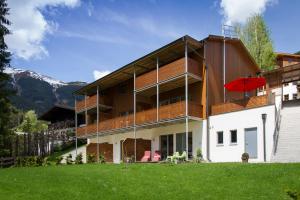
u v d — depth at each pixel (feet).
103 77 127.13
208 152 95.55
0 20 127.75
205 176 58.44
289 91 120.57
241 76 108.06
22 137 145.38
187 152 92.17
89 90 146.61
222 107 93.91
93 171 67.97
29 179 59.52
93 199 47.73
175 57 107.14
